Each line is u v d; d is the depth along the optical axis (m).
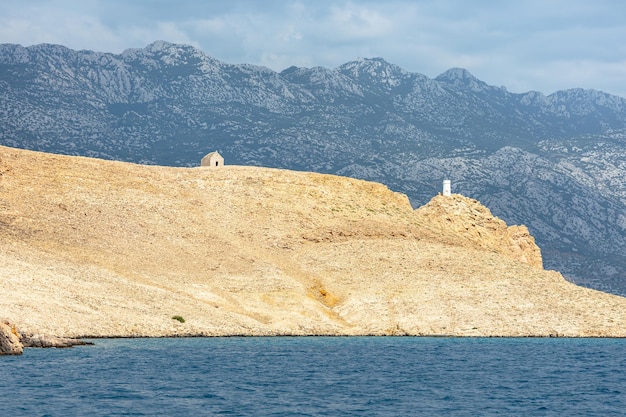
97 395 127.31
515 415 121.81
